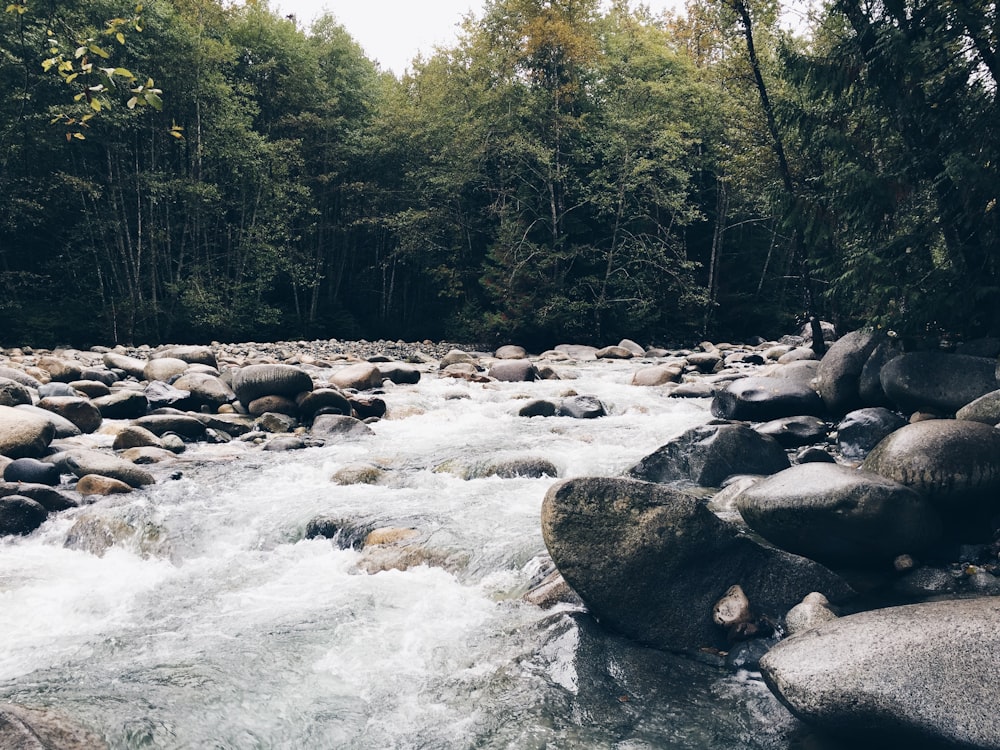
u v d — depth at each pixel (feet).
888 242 31.30
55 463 28.12
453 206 111.24
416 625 16.38
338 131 119.03
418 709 12.96
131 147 96.17
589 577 15.46
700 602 15.53
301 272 115.24
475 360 75.97
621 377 59.62
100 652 15.37
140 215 95.04
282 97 115.96
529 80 100.12
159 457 31.24
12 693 13.38
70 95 78.43
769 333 110.01
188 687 13.67
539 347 100.22
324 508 24.36
